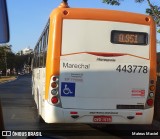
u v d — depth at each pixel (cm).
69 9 939
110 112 946
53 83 930
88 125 1249
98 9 952
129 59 963
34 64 1853
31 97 2559
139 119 963
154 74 980
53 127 1192
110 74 949
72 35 934
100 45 945
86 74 938
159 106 1445
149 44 978
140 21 973
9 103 2077
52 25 941
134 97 964
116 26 954
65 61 933
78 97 936
